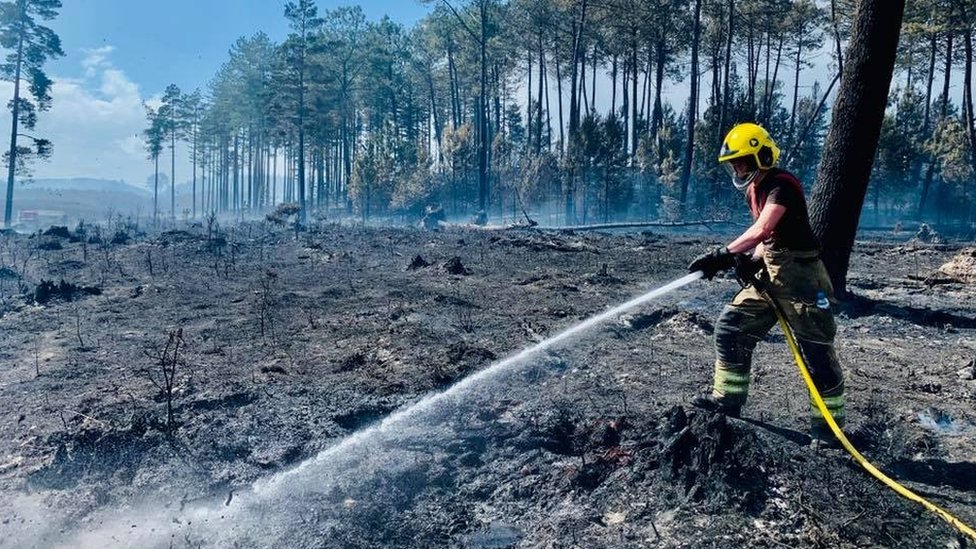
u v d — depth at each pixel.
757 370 5.38
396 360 5.62
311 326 7.04
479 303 8.14
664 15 38.16
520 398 4.72
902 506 3.23
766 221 3.76
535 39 45.38
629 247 14.58
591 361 5.61
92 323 7.43
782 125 37.72
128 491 3.55
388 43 59.22
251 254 13.88
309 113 51.72
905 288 9.37
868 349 6.23
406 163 43.31
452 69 54.91
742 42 40.75
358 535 3.15
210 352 6.08
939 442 4.03
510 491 3.52
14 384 5.24
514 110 61.88
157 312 7.98
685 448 3.43
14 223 44.59
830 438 3.82
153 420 4.28
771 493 3.22
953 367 5.52
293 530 3.18
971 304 8.11
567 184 31.16
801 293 3.83
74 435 4.09
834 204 7.88
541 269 11.11
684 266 11.35
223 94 72.88
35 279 10.72
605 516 3.19
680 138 39.28
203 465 3.80
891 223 33.19
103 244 15.27
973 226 28.86
